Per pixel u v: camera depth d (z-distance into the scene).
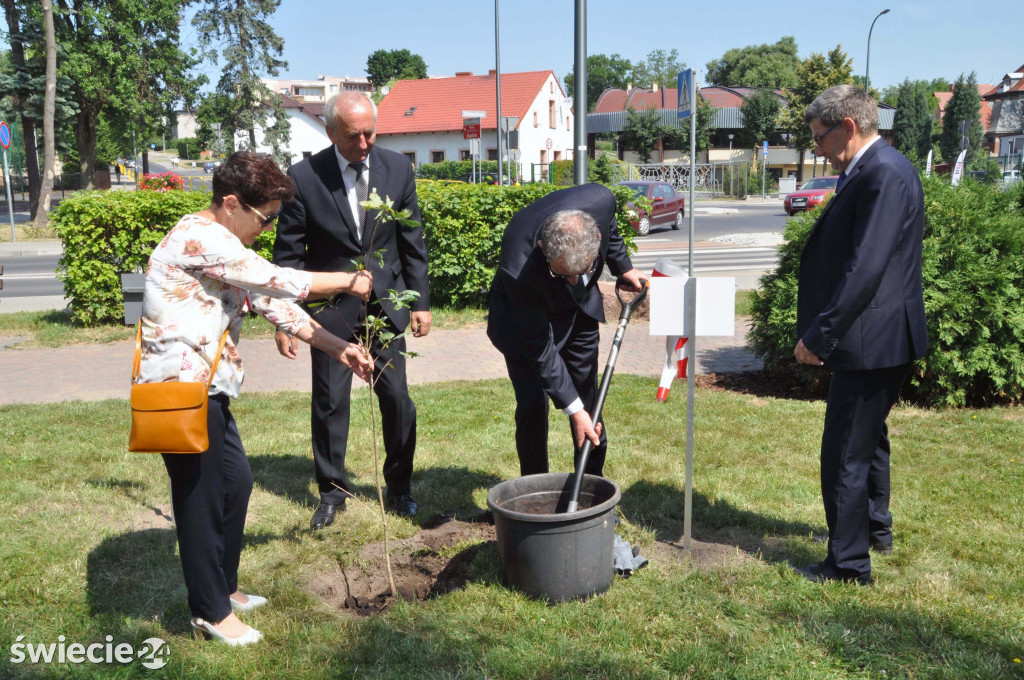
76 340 8.87
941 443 5.08
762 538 3.76
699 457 4.86
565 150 52.66
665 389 3.92
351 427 5.59
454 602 3.12
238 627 2.89
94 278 9.27
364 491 4.46
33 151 28.25
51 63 23.50
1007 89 69.25
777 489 4.32
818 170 54.03
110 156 49.94
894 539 3.67
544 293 3.26
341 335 3.92
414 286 4.08
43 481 4.49
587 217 3.07
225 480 2.89
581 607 3.05
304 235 3.93
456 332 9.25
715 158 52.69
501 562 3.24
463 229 10.09
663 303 3.53
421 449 5.11
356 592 3.41
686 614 3.02
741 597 3.15
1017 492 4.23
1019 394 5.93
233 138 37.81
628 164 41.53
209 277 2.64
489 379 6.95
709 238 21.80
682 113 7.95
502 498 3.34
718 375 7.14
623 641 2.82
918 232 3.10
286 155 38.44
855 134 3.10
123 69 32.88
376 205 3.01
